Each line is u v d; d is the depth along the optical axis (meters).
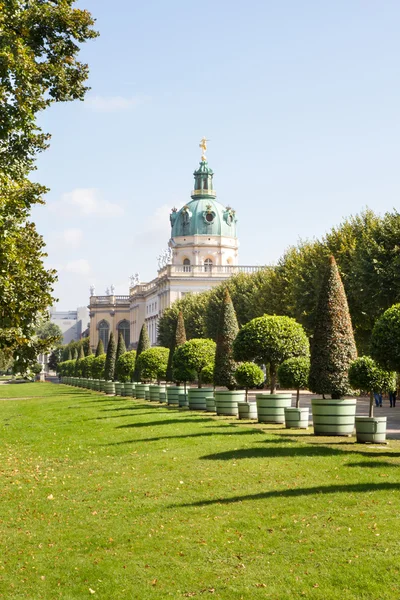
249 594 9.85
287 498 13.95
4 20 21.62
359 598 9.45
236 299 79.81
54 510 15.21
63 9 23.20
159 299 131.00
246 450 20.03
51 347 27.56
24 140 23.28
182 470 17.77
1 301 24.17
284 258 66.81
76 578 11.03
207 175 132.25
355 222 54.53
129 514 14.17
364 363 21.53
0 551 12.57
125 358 68.50
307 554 10.95
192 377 41.41
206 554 11.45
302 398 49.19
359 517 12.27
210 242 127.06
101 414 39.41
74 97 24.73
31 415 43.31
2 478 19.66
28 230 27.62
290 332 28.86
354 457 17.94
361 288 46.00
